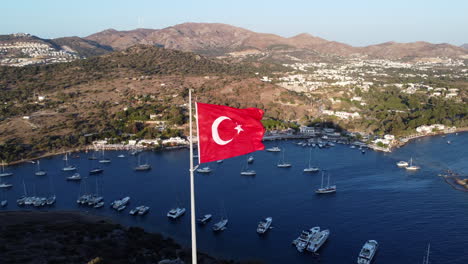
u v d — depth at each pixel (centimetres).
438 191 15138
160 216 13550
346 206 13900
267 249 11156
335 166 18950
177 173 18338
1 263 7606
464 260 10319
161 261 8438
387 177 17050
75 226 11331
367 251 10550
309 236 11400
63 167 19512
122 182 17212
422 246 11038
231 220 13062
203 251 11019
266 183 16675
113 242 10069
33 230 10412
